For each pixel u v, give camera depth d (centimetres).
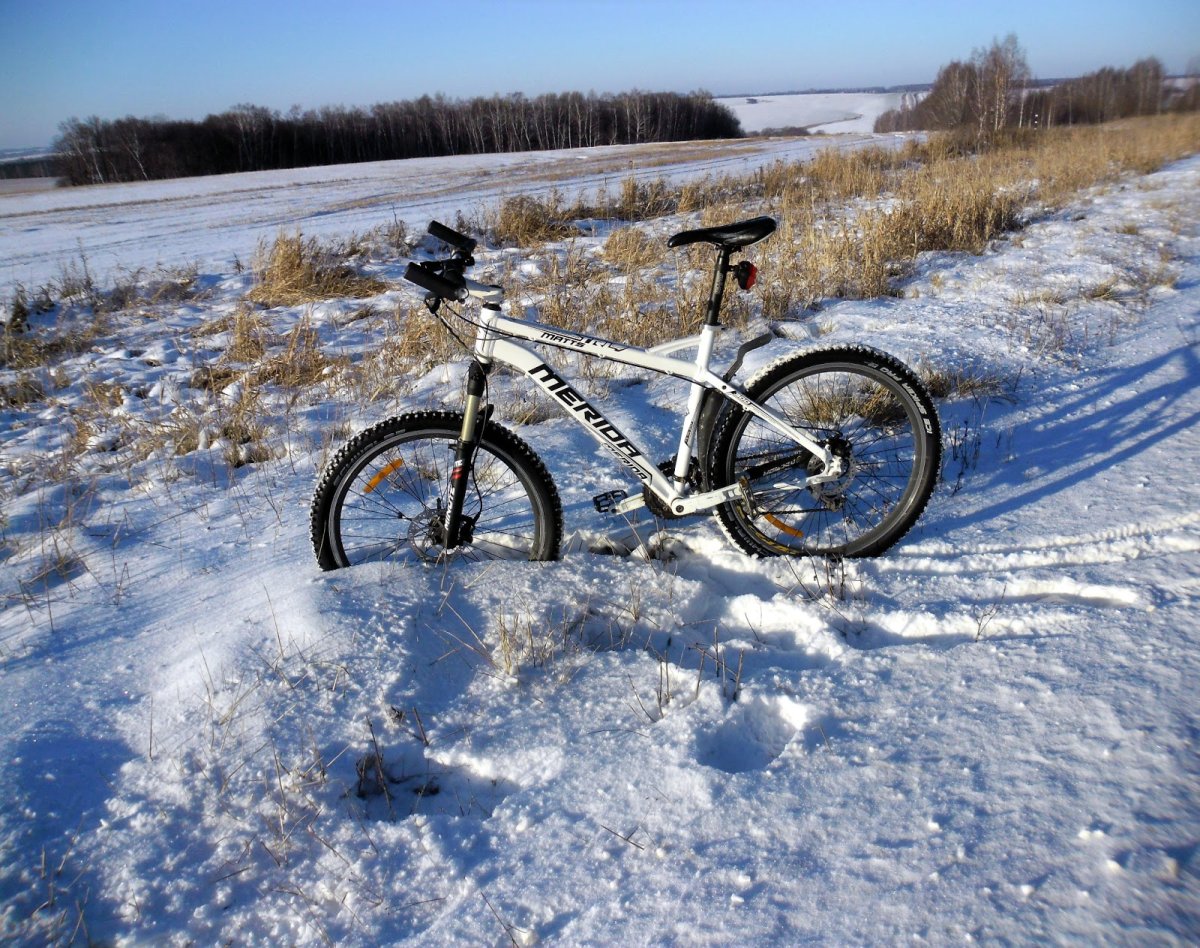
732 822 206
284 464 452
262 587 320
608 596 313
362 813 229
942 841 190
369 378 574
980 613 286
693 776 221
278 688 264
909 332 616
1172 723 214
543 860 204
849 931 172
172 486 434
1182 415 436
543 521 328
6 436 538
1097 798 195
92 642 299
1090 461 398
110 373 650
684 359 317
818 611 300
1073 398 483
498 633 294
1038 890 174
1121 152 1827
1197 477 363
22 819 220
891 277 816
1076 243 915
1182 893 167
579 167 2141
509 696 267
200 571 344
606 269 904
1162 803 190
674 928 179
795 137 3741
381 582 313
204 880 209
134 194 1917
